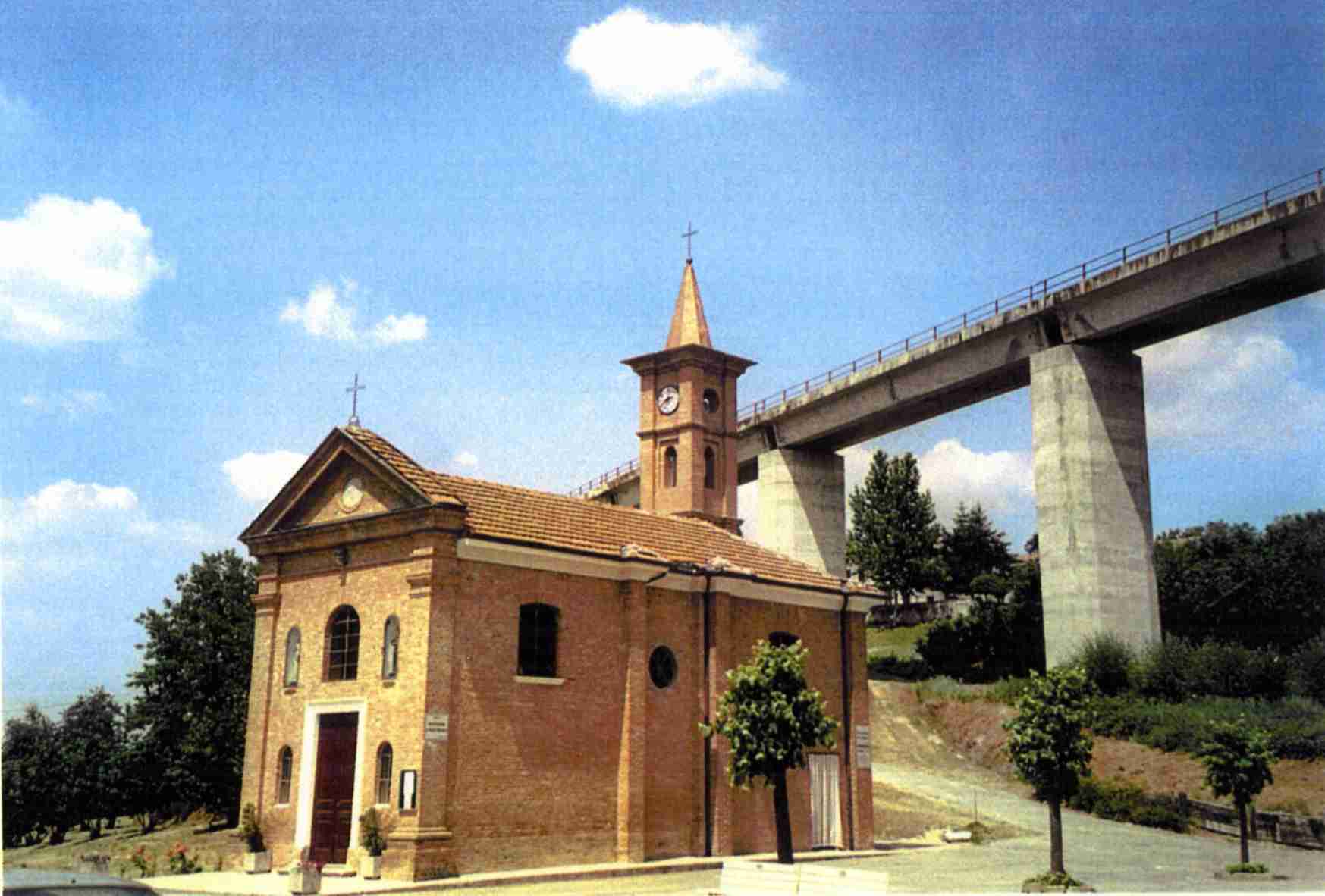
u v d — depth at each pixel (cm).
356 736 2555
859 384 6334
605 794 2714
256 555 2922
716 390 4409
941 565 8506
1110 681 4938
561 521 2939
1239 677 4750
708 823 2908
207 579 4072
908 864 2933
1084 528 5109
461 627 2495
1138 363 5406
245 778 2775
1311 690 4644
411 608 2477
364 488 2688
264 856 2653
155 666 3928
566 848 2598
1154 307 4912
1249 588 6444
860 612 3494
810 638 3347
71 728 4000
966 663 7044
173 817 4400
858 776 3353
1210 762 2902
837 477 7169
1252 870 2764
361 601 2633
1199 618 6519
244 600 4091
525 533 2706
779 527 6912
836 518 7100
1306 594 6291
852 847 3288
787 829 2561
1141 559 5194
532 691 2605
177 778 3838
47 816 3891
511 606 2605
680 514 4212
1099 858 3109
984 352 5709
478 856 2423
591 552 2750
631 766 2741
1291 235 4419
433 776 2369
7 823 3875
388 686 2497
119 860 3081
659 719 2875
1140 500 5256
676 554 3147
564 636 2700
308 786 2622
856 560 8775
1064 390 5256
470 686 2483
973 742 5381
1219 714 4397
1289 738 4097
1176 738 4381
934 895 2277
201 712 3947
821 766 3281
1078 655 5047
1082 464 5162
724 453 4372
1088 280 5119
